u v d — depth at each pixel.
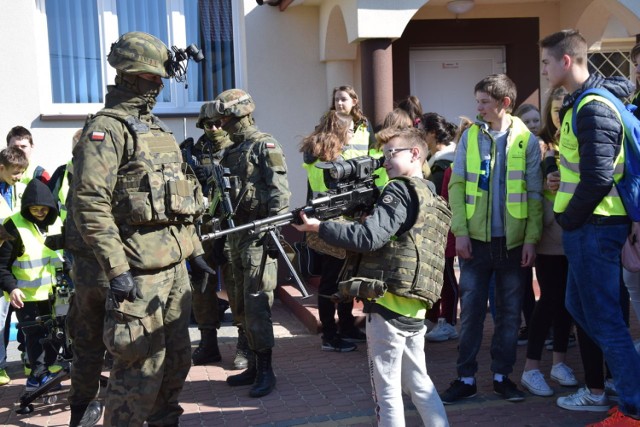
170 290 3.65
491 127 4.54
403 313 3.41
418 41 8.25
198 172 5.30
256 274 4.76
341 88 5.80
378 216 3.29
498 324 4.51
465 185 4.52
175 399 3.78
